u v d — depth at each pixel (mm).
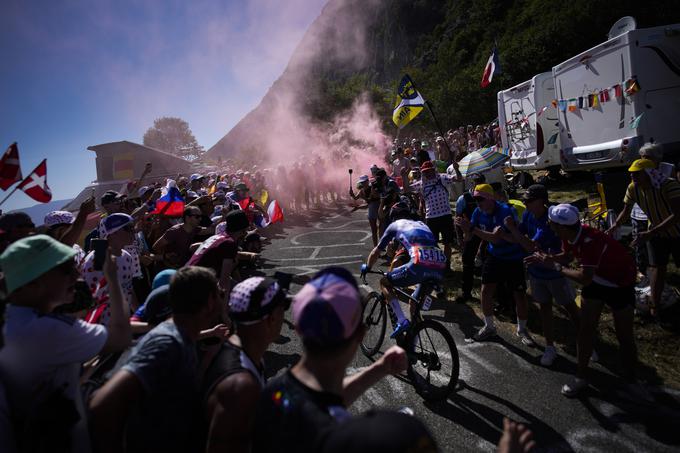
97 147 16250
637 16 24297
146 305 2357
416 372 3680
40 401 1526
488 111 29266
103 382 1806
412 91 7098
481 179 5426
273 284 1694
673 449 2715
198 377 1681
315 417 1119
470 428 3080
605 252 3084
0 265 1652
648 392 3277
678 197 3859
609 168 8773
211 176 14562
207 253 3662
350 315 1214
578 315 3793
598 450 2762
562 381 3531
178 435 1574
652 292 4172
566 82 8914
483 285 4301
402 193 8000
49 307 1685
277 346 4617
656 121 7465
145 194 7582
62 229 4074
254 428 1256
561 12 29750
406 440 824
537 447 2834
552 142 10547
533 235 3914
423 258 3648
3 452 1480
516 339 4289
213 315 1824
